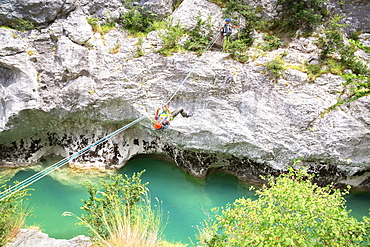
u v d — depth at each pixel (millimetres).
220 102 8305
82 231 7059
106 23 9742
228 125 8227
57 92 9039
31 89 8914
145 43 8977
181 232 7250
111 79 8742
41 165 10500
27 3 9047
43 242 5742
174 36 8695
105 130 10023
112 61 8867
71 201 8625
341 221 3645
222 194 9070
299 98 7680
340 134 7273
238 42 8320
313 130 7508
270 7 9312
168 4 9930
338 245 3543
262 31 9242
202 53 8453
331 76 7727
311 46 8398
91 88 8781
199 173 9602
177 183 9688
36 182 9523
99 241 5293
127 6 9992
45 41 9242
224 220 4324
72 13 9516
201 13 9461
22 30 9242
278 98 7863
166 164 10641
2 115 9258
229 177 9781
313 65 7984
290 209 3877
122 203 5898
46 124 9875
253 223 4047
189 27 9297
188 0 9578
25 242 5746
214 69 8203
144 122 9047
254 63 8305
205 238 5211
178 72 8477
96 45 9062
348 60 7879
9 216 6008
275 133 7809
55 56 9117
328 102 7543
